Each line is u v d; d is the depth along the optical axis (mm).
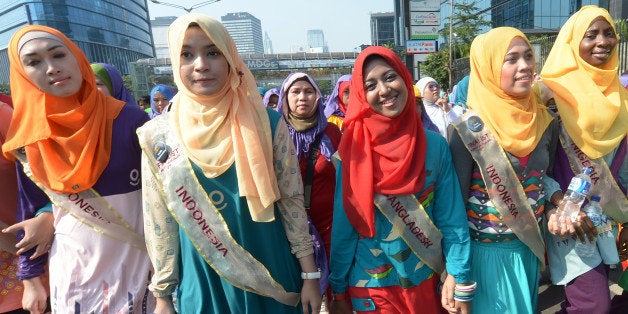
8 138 1792
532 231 1939
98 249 1795
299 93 2689
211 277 1643
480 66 1962
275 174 1667
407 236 1805
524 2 30297
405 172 1754
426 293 1898
